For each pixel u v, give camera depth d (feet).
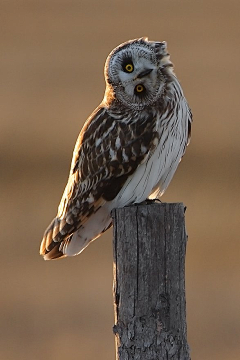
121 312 27.55
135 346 27.35
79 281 63.46
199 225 70.85
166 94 32.35
